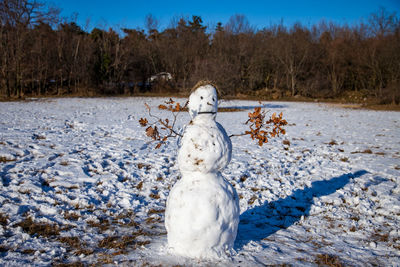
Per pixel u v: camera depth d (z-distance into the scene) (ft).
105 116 62.64
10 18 106.52
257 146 38.34
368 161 31.58
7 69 106.83
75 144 35.32
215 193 12.53
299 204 20.72
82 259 13.03
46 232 15.52
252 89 155.33
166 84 149.69
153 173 26.00
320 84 147.54
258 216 18.81
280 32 166.81
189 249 12.60
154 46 161.68
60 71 129.90
